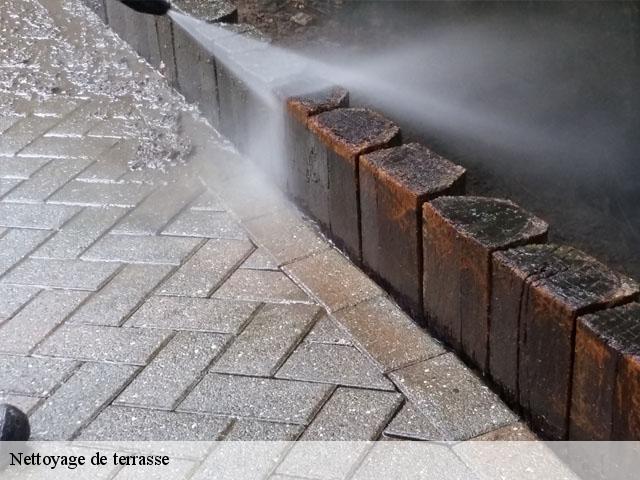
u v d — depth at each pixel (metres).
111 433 2.17
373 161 2.39
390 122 2.54
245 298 2.46
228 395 2.23
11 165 2.94
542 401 2.12
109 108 3.18
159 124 3.10
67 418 2.21
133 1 3.14
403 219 2.34
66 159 2.96
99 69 3.37
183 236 2.66
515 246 2.16
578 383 2.03
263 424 2.17
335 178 2.52
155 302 2.47
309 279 2.49
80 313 2.45
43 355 2.35
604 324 1.98
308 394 2.22
